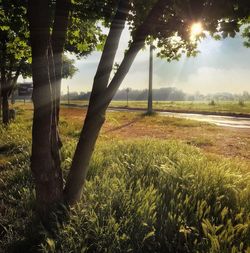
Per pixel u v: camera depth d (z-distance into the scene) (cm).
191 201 474
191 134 1761
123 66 450
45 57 424
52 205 468
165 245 399
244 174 646
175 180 555
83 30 912
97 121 464
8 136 1291
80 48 984
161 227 411
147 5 564
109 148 903
